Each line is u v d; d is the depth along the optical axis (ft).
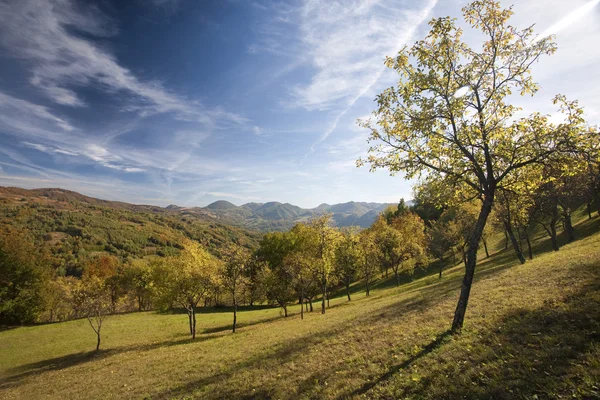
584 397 19.26
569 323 30.25
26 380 82.28
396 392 28.50
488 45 39.88
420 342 40.45
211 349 80.89
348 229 183.83
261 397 37.70
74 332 152.05
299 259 149.79
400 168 43.96
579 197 124.67
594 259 54.75
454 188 46.21
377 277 280.51
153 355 87.81
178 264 117.29
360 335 54.95
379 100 44.09
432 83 40.57
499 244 222.07
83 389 62.28
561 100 32.35
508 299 47.70
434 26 39.68
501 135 36.81
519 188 41.93
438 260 251.80
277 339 73.15
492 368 26.68
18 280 191.52
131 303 279.90
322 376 39.19
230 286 123.44
